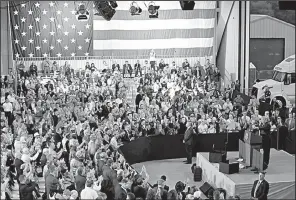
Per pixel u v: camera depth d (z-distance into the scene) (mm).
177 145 24453
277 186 18406
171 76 34375
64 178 17516
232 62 37625
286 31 35219
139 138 23391
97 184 15312
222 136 24484
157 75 34500
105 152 17656
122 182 15648
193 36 38594
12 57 36031
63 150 18875
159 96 30609
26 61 36688
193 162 23609
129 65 36031
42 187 18141
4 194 15969
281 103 30312
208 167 20594
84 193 13344
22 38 36531
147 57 38438
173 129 24703
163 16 38312
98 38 37781
